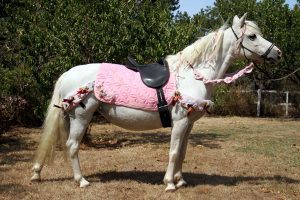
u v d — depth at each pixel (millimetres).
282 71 17812
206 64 5250
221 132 11961
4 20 13375
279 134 11703
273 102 19078
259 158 7828
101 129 12031
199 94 5129
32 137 10047
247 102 18344
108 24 8758
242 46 5254
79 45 8734
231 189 5531
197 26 10195
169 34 8961
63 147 5379
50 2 9109
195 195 5184
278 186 5754
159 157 7672
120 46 8688
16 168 6438
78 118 5223
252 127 13531
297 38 16719
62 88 5285
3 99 9883
